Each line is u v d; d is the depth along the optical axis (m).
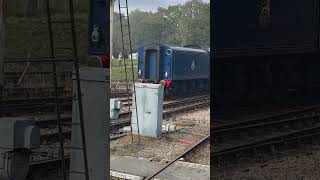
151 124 13.95
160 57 30.66
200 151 11.91
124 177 8.85
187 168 9.73
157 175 9.07
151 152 11.54
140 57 31.31
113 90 26.69
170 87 30.58
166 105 24.12
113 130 14.87
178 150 11.91
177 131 15.72
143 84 14.16
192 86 34.31
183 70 32.03
